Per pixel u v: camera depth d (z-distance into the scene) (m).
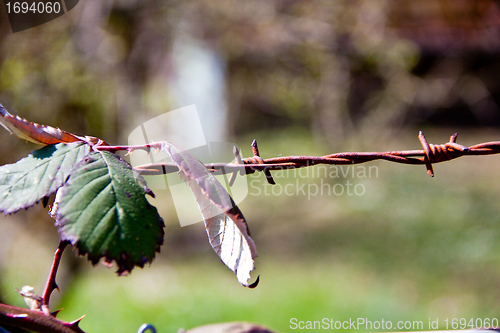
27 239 3.65
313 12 5.41
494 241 4.37
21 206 0.53
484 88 7.80
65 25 3.59
